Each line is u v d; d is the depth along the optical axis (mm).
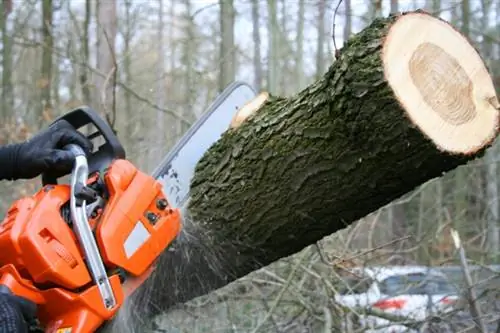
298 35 12953
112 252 1696
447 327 3064
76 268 1615
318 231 2072
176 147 2166
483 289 3367
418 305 3316
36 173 1756
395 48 1671
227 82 8320
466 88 1725
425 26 1725
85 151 1835
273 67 11891
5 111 9984
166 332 2475
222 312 2926
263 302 3062
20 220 1619
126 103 8367
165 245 1863
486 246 5598
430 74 1688
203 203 2164
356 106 1698
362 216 2008
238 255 2203
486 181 7340
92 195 1688
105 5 6656
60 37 9531
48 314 1638
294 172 1965
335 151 1854
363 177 1835
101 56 6539
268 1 11523
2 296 1470
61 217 1658
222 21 9172
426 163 1717
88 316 1604
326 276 3102
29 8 9977
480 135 1716
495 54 8383
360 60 1682
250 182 2066
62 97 10688
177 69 10562
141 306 2104
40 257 1562
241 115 2184
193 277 2205
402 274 3510
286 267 3387
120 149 1904
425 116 1655
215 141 2230
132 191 1799
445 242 4914
